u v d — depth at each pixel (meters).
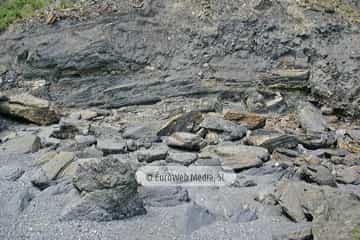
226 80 15.57
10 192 8.43
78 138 11.69
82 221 7.37
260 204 8.31
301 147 12.15
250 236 7.04
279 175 9.89
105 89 15.13
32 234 6.94
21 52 15.73
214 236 7.04
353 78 14.98
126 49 15.91
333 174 10.01
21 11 17.23
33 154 10.84
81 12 16.67
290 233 6.87
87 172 7.91
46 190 8.49
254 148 11.09
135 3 17.14
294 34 16.25
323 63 15.43
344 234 6.46
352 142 12.52
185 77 15.53
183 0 17.38
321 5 16.97
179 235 7.03
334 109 14.99
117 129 12.65
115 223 7.37
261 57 16.14
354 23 16.66
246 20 16.66
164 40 16.48
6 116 13.43
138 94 15.08
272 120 14.25
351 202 7.38
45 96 14.91
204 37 16.42
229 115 13.42
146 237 6.94
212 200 8.42
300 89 15.42
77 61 15.34
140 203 7.83
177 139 11.55
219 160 10.45
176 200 8.27
